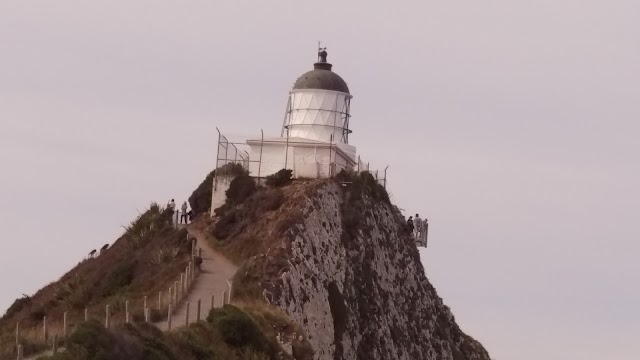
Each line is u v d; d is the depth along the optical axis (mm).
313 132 198250
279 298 135000
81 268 172375
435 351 186000
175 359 93625
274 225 156000
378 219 182750
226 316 108938
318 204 164875
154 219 177000
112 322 103375
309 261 151625
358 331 158875
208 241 165000
